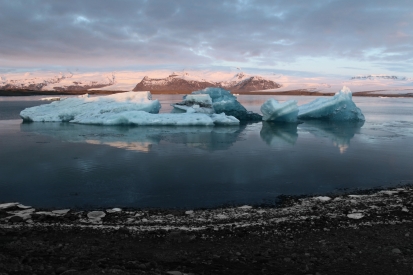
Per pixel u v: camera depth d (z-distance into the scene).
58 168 14.72
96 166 15.12
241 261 6.31
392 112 52.53
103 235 7.70
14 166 15.07
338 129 29.84
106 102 34.31
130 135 24.80
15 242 7.08
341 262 6.30
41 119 33.34
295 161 16.38
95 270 5.32
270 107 35.16
